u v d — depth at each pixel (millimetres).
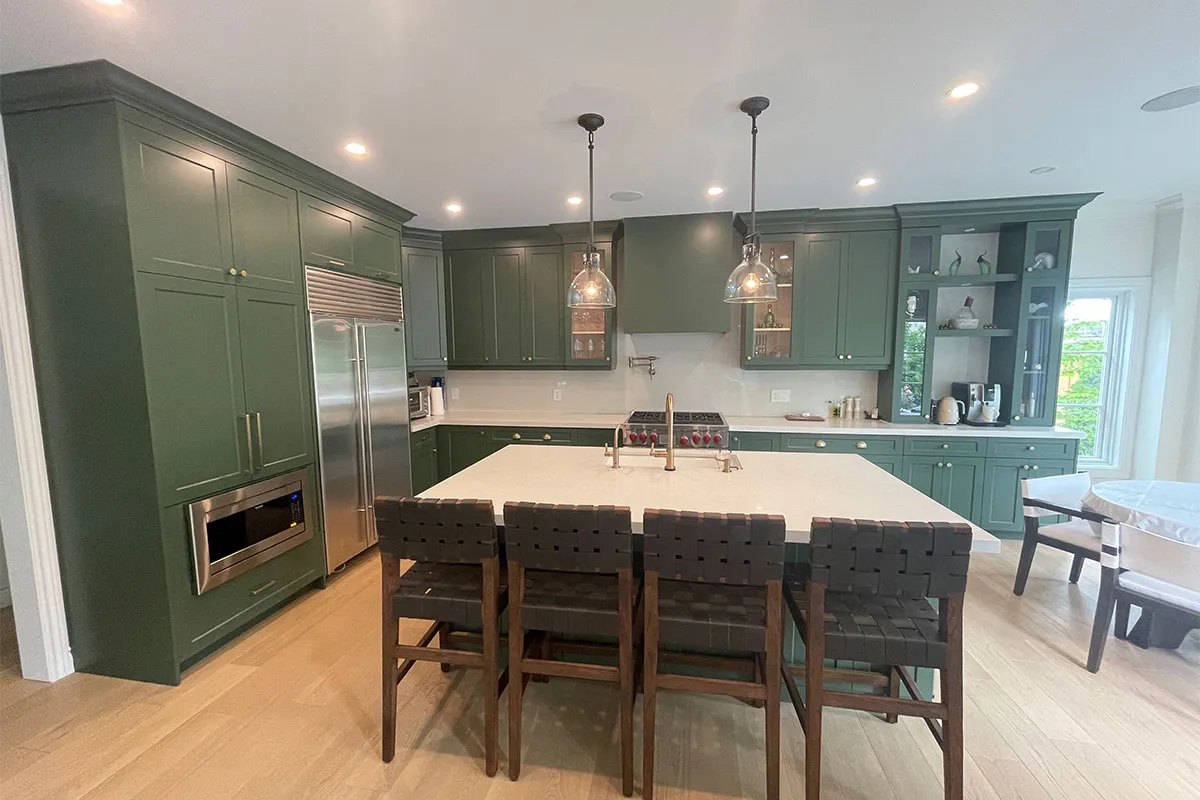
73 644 2258
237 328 2441
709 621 1574
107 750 1841
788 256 4094
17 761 1792
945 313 4145
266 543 2613
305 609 2844
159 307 2080
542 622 1679
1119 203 3766
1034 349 3795
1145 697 2092
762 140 2512
